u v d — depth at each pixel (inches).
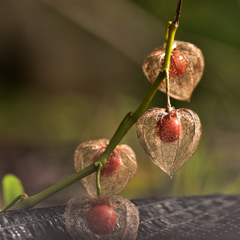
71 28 156.1
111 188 34.9
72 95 138.1
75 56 154.1
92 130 96.2
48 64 156.0
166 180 68.5
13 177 37.8
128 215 32.8
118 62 146.6
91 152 34.8
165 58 33.6
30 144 102.2
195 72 34.9
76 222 32.7
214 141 87.4
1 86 146.1
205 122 92.4
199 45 105.8
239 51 103.5
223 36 105.6
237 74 101.5
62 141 103.8
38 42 156.2
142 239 34.2
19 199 35.1
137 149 81.0
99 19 119.0
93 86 148.3
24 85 152.6
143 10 117.6
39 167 91.0
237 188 71.2
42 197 34.2
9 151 97.7
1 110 121.5
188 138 33.6
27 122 112.2
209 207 36.4
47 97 138.9
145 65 34.8
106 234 32.7
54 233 33.1
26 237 32.7
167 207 36.1
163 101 97.7
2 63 168.2
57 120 111.5
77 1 118.9
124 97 103.2
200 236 34.5
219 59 103.0
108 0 118.0
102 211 32.6
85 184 34.9
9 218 32.9
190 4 109.0
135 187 73.6
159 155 33.8
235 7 105.9
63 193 68.6
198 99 98.1
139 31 117.1
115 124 96.0
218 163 77.5
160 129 33.5
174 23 33.5
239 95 100.0
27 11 150.9
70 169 91.3
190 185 65.1
